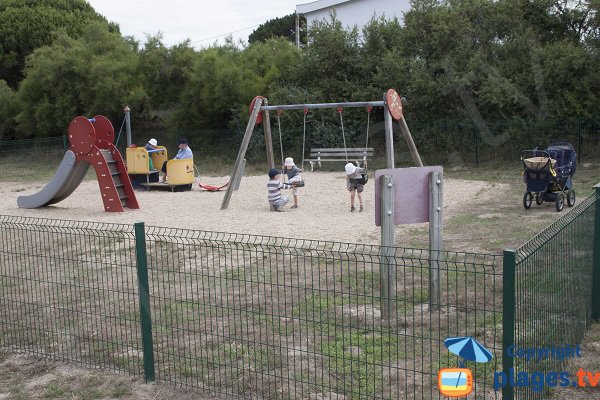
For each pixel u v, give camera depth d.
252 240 11.21
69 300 7.95
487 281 7.96
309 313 7.02
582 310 6.06
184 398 5.25
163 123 31.89
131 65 30.14
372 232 11.72
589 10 23.06
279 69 28.95
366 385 4.90
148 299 5.59
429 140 24.39
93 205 17.05
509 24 23.58
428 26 25.47
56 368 6.01
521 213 13.55
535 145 22.31
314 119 26.58
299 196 17.30
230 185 15.45
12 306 7.65
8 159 30.73
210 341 6.38
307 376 5.44
